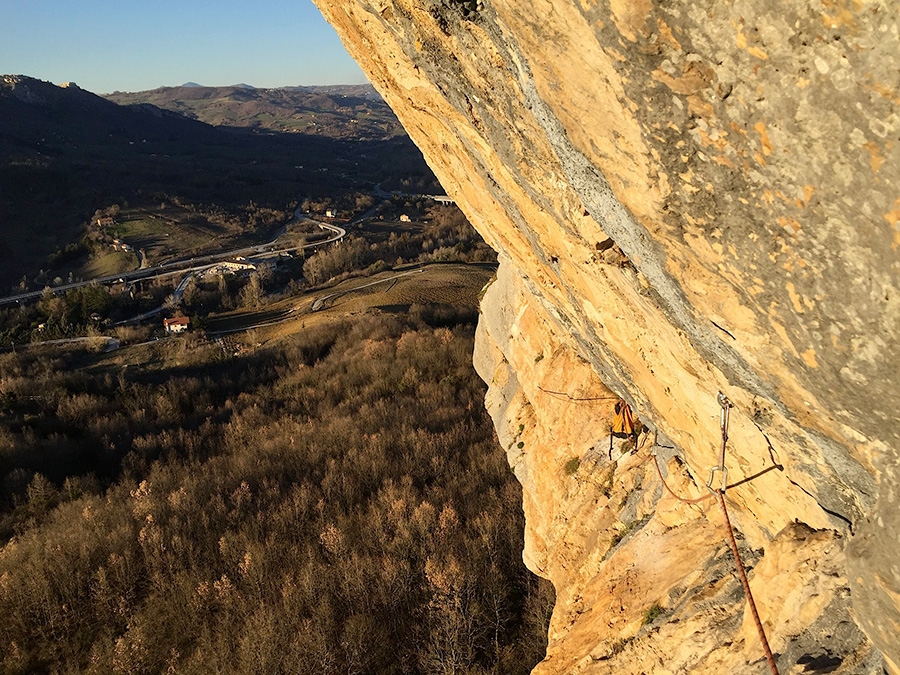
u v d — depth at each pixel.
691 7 2.58
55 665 30.98
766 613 5.51
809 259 2.94
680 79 2.86
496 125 5.32
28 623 32.84
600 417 12.35
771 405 4.29
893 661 3.67
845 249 2.73
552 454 13.07
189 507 40.22
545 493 13.14
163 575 35.38
